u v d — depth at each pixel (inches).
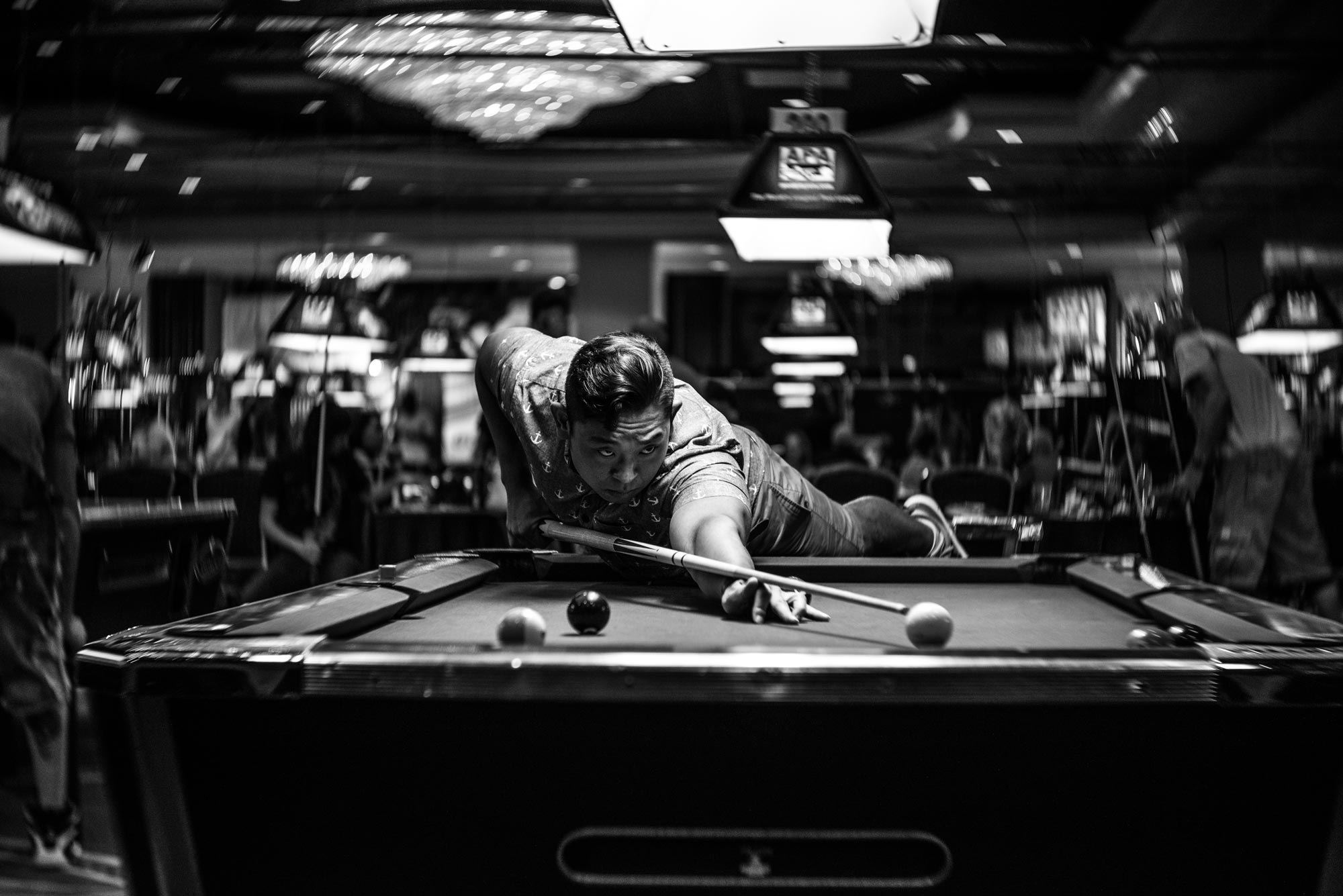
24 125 279.4
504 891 52.6
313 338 261.0
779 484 88.4
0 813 137.6
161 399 284.0
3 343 151.8
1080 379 286.4
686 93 271.4
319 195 346.9
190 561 191.9
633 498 75.0
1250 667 49.7
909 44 109.8
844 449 309.4
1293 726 51.4
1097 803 51.6
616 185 353.4
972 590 82.9
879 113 285.7
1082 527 232.2
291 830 53.4
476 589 83.1
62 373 245.6
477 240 372.5
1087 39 227.3
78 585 155.6
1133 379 276.7
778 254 198.7
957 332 335.6
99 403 264.5
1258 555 193.8
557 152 330.0
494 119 294.7
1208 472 199.8
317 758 52.9
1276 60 231.5
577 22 219.1
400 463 299.1
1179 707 51.2
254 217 335.9
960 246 331.9
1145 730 51.5
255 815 53.5
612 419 67.6
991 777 51.6
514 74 256.8
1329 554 215.3
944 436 310.3
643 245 380.8
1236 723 51.4
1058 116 283.4
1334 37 219.8
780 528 88.1
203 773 53.6
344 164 331.6
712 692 49.4
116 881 120.4
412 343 326.0
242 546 245.3
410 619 67.5
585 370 68.6
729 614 64.7
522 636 52.6
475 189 352.8
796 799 51.7
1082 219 312.8
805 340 280.2
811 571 86.5
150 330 299.4
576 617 58.4
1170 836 51.8
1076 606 74.3
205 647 52.1
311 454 258.2
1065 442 276.1
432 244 370.3
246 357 312.0
